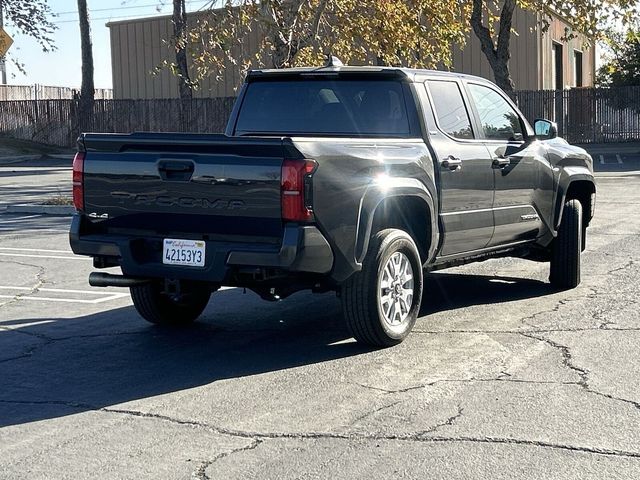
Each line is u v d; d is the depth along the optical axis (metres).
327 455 5.27
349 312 7.46
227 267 7.02
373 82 8.40
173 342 8.09
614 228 14.94
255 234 6.99
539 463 5.09
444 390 6.46
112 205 7.50
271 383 6.73
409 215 8.09
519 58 39.22
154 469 5.11
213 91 44.91
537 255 10.35
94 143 7.52
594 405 6.07
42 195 22.52
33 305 9.82
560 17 27.16
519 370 6.92
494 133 9.14
